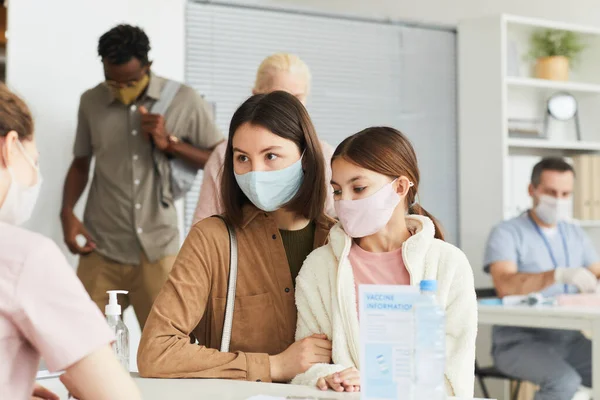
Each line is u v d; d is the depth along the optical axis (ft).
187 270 5.77
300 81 9.15
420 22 16.81
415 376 4.12
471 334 5.40
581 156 15.98
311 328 5.70
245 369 5.49
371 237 5.76
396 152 5.58
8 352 3.40
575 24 16.71
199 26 15.01
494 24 15.93
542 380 10.97
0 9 15.48
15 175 3.65
